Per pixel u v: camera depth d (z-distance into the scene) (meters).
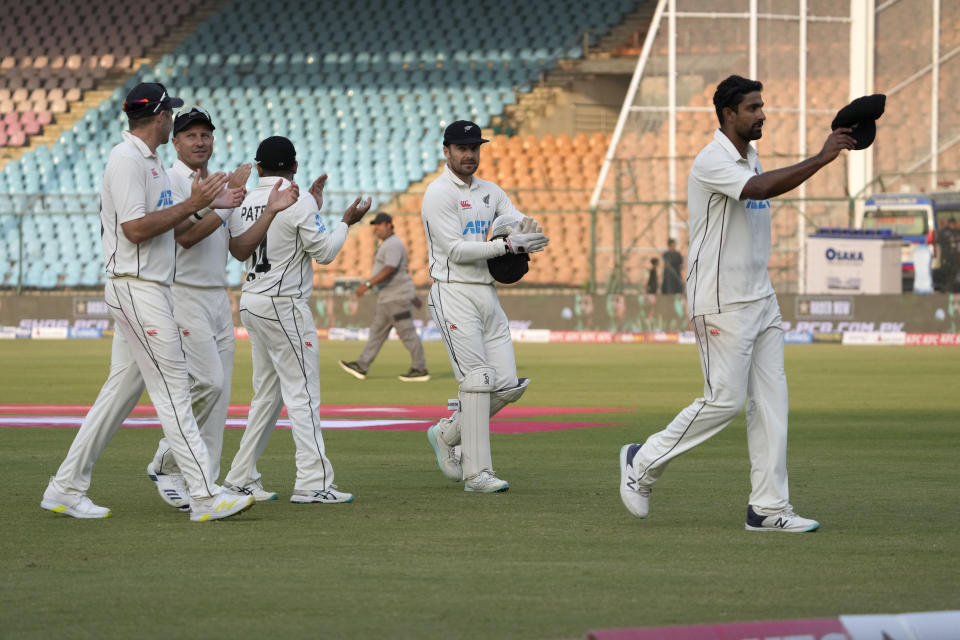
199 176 25.20
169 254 23.39
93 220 121.69
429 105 132.62
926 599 16.77
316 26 143.12
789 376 61.47
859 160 112.06
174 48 144.62
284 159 26.55
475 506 25.22
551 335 98.12
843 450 34.47
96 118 136.88
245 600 16.80
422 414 45.53
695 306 22.05
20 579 18.14
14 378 62.97
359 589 17.45
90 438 23.75
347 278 111.25
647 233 104.12
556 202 119.44
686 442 22.28
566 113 133.88
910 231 103.06
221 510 23.27
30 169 131.75
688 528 22.47
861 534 21.78
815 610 16.12
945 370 65.19
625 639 12.52
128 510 24.75
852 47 112.44
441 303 28.03
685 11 110.19
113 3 149.00
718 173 21.42
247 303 26.08
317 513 24.39
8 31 148.88
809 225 104.31
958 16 112.44
